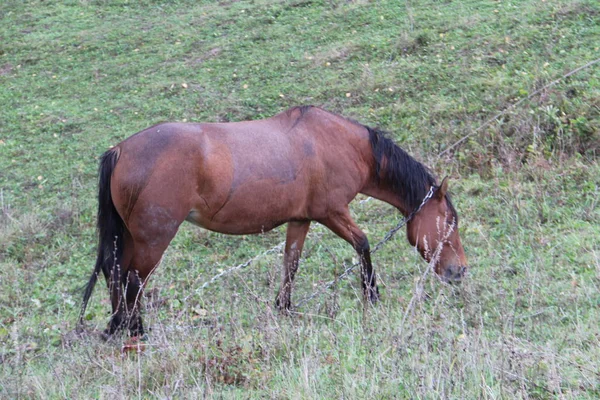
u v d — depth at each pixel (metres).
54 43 20.59
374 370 5.89
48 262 10.82
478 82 14.22
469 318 7.47
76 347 7.52
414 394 5.63
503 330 6.68
